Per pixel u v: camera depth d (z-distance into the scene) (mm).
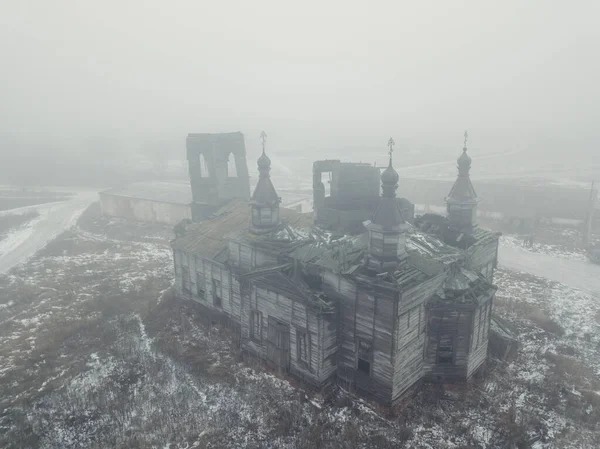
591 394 23938
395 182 21609
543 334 30969
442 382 24469
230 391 25250
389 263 22016
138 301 38281
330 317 23594
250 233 28750
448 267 23969
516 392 24438
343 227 28625
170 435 22016
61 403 24578
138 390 25781
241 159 42656
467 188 29266
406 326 22000
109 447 21344
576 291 39188
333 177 31188
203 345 30359
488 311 24984
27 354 29688
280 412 23266
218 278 32375
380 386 22688
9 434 22219
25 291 41375
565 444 20703
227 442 21531
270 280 25188
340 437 21297
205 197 43688
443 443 20828
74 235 64688
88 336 32125
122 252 55281
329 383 24703
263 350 27125
